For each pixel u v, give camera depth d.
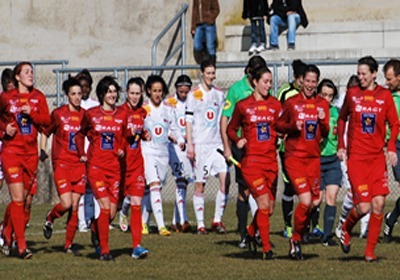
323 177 29.22
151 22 51.59
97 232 26.34
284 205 30.22
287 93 28.88
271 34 49.59
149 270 23.97
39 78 51.50
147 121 32.56
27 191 26.83
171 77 50.22
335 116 29.16
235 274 23.16
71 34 52.31
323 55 48.53
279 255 26.39
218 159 32.62
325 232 28.61
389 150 24.52
